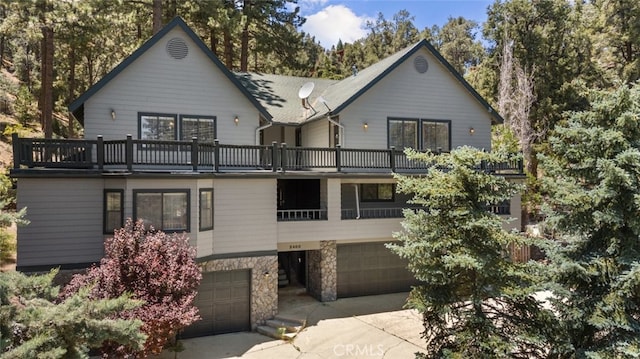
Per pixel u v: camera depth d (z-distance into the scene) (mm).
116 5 21375
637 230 8641
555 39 29016
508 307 9398
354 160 16156
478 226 8797
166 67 14711
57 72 34125
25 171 11695
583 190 9484
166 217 12375
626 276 8273
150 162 13406
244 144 15680
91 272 10391
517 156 9273
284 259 19781
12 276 7031
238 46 30891
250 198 13977
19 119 30438
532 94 26844
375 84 17516
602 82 29406
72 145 12281
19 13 21062
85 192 12312
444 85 18609
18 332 6422
